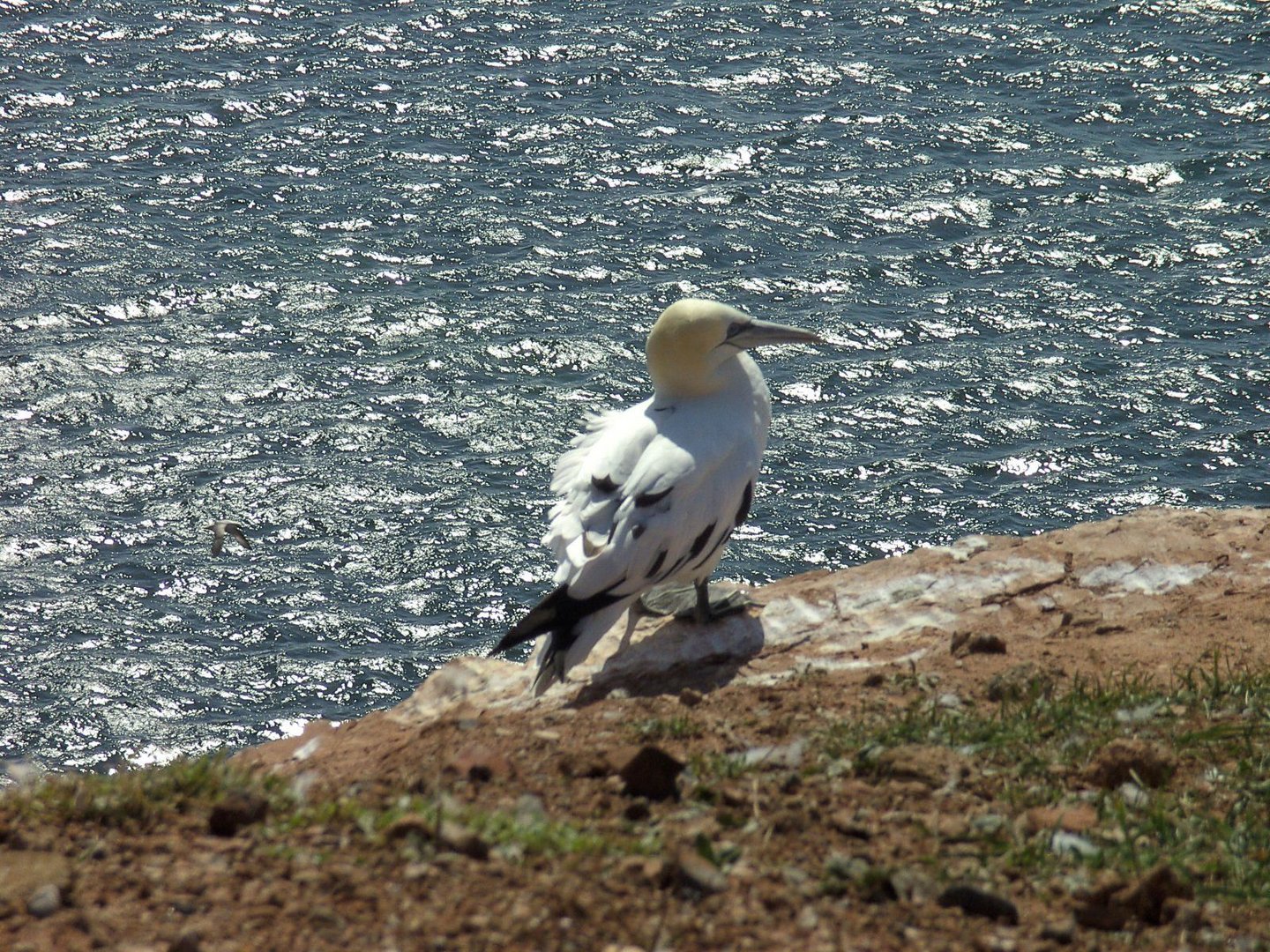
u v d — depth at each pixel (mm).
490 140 66438
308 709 34062
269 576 38625
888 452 43156
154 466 43281
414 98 71125
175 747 32688
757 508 40719
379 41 78188
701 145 65375
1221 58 72062
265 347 49938
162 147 65438
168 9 82062
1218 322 49844
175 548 39656
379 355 49469
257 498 41938
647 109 69250
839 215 58938
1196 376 46469
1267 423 43938
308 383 47750
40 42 76938
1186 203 59000
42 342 49750
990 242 56344
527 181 62469
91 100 70250
